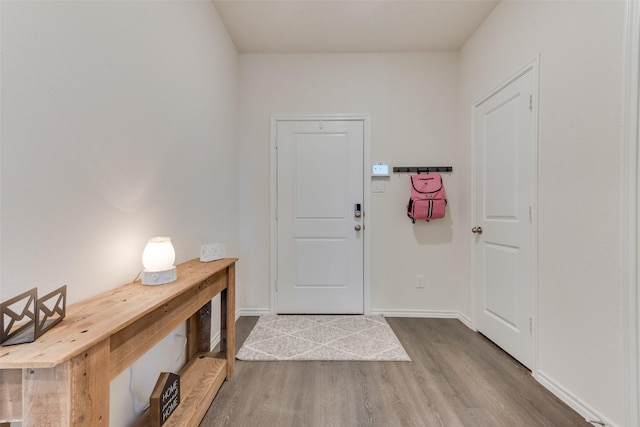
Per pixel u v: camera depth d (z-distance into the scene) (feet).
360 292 9.08
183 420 3.90
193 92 5.89
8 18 2.45
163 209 4.80
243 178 9.07
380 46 8.68
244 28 7.84
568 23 4.83
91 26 3.29
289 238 9.09
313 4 6.95
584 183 4.53
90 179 3.32
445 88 8.94
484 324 7.49
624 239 3.90
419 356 6.49
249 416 4.58
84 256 3.23
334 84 9.02
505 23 6.57
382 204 9.01
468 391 5.21
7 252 2.48
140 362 4.16
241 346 6.91
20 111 2.55
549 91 5.25
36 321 2.16
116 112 3.71
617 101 4.01
